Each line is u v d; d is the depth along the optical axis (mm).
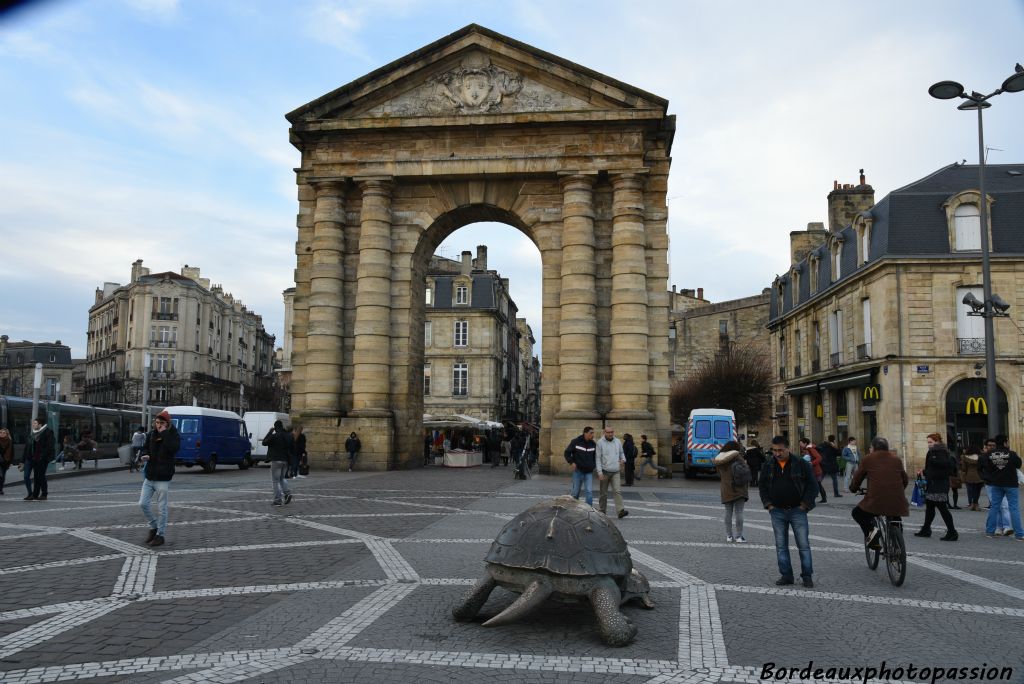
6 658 5727
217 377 82312
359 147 30047
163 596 7777
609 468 14938
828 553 11297
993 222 30906
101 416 45125
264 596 7832
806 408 42406
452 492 20031
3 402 35219
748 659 5961
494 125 29000
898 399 30484
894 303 30984
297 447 24750
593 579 6566
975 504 18609
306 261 31000
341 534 12211
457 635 6520
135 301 75062
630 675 5551
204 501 16969
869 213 33219
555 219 29719
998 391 30344
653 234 29344
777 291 48812
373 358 29266
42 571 8969
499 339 65438
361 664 5691
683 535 12836
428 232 30844
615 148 28859
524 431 55562
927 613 7504
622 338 28031
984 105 20172
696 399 55000
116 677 5340
